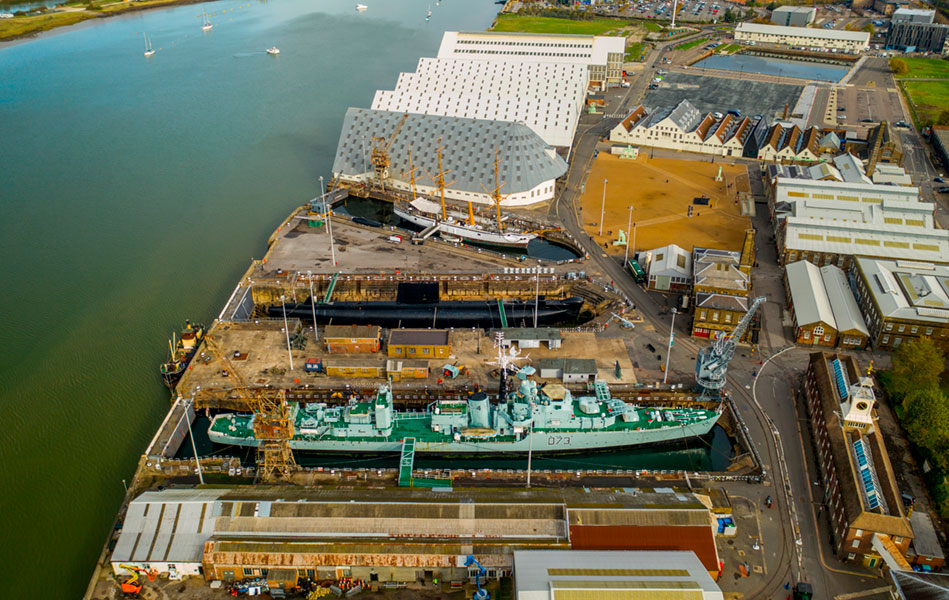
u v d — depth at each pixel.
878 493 126.31
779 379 173.75
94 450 159.38
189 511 128.25
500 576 122.19
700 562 117.62
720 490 139.12
